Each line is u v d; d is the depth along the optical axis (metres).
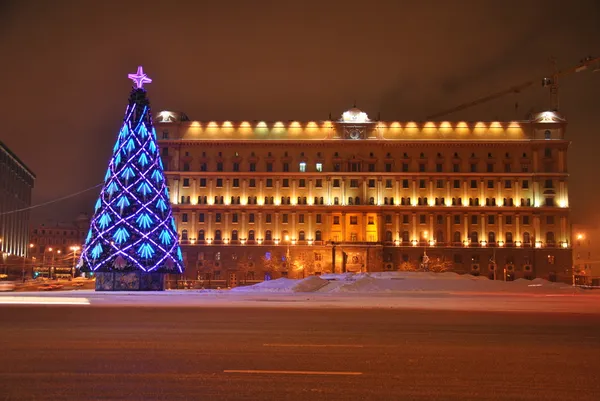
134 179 53.69
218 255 124.88
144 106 55.22
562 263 123.56
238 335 19.14
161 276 57.28
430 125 127.44
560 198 124.50
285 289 65.88
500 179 125.62
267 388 11.62
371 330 21.00
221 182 126.75
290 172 126.44
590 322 25.22
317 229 125.44
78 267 54.50
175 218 125.56
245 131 128.12
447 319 25.94
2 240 129.75
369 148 127.06
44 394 11.12
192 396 11.02
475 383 12.20
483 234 124.81
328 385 11.91
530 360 14.84
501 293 58.88
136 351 15.66
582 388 11.87
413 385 11.97
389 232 125.44
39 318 24.75
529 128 126.56
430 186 125.88
